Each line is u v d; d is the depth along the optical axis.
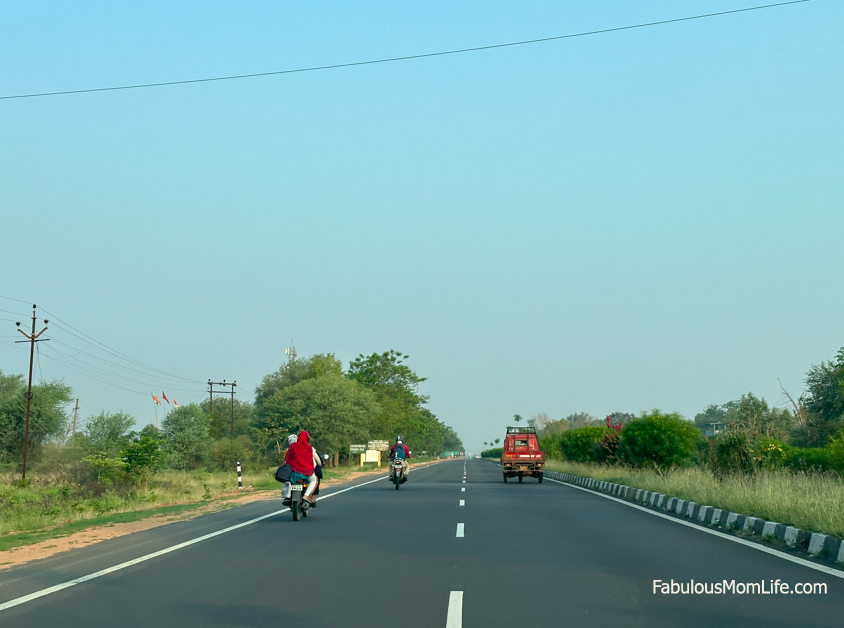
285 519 18.22
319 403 76.31
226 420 110.44
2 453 55.44
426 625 7.34
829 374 49.88
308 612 7.94
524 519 17.67
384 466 79.06
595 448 40.12
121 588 9.41
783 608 8.05
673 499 20.19
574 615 7.73
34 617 7.86
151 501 27.36
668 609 8.00
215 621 7.59
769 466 23.34
